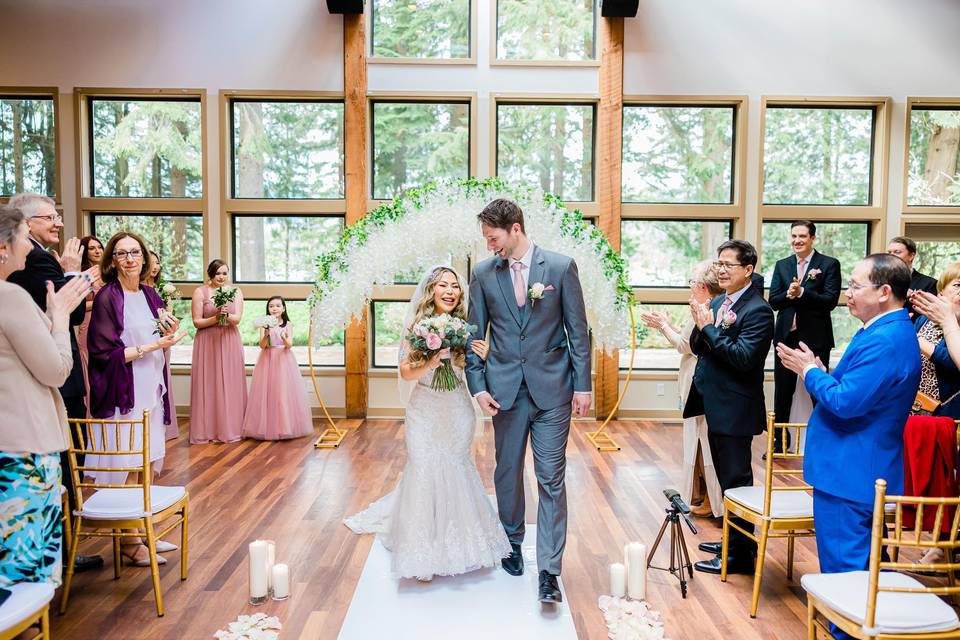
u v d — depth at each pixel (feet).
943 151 21.81
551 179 22.09
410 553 9.42
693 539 11.60
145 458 8.85
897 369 7.04
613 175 21.56
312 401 21.95
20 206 9.48
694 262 22.31
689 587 9.74
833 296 17.34
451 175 22.06
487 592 9.41
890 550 10.94
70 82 21.30
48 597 6.37
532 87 21.56
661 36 21.39
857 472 7.33
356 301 15.64
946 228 21.86
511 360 9.20
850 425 7.43
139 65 21.36
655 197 22.09
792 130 21.83
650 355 22.22
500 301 9.23
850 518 7.47
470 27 21.63
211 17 21.34
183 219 22.09
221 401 18.49
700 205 21.81
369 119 21.86
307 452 17.43
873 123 21.83
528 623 8.54
